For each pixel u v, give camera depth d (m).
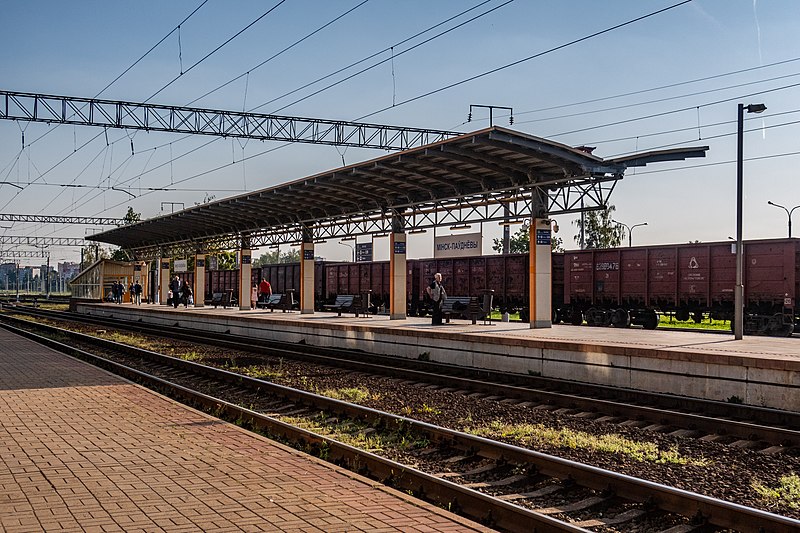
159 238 48.97
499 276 34.34
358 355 21.28
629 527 6.52
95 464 7.76
